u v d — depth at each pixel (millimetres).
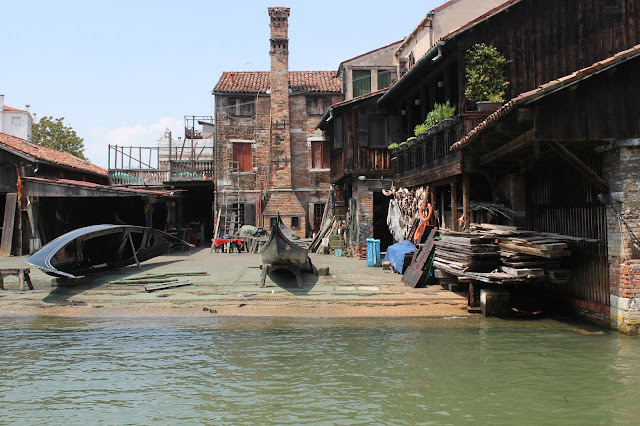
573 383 6840
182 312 11289
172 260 19469
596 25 12430
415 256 13938
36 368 7785
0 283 13297
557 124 8086
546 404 6211
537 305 11109
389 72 24906
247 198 27328
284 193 27047
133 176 28969
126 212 28406
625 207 8352
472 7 17156
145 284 13672
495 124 8891
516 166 11492
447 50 12594
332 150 23844
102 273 15320
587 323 9617
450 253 11438
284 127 27031
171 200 28094
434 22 17047
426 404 6266
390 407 6195
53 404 6418
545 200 10773
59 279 13469
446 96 13414
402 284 13320
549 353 8062
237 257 20953
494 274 9586
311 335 9555
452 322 10273
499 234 10258
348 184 23125
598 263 9273
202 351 8594
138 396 6648
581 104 8148
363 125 20422
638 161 8320
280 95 27047
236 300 11953
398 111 20125
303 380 7148
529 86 12258
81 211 27234
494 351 8266
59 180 22812
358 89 25047
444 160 12828
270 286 13234
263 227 26953
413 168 15938
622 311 8539
